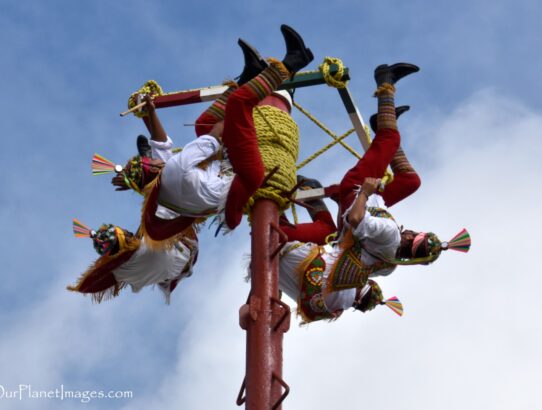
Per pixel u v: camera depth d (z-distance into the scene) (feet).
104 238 29.66
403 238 30.27
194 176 27.63
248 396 26.07
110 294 30.71
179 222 28.66
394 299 32.73
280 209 28.48
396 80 30.76
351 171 29.55
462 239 30.48
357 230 28.78
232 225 27.55
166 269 30.22
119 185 29.30
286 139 28.91
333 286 29.27
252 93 26.78
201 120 28.78
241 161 26.86
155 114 29.63
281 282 30.01
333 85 30.04
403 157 31.86
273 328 26.81
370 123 31.83
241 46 27.91
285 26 27.55
